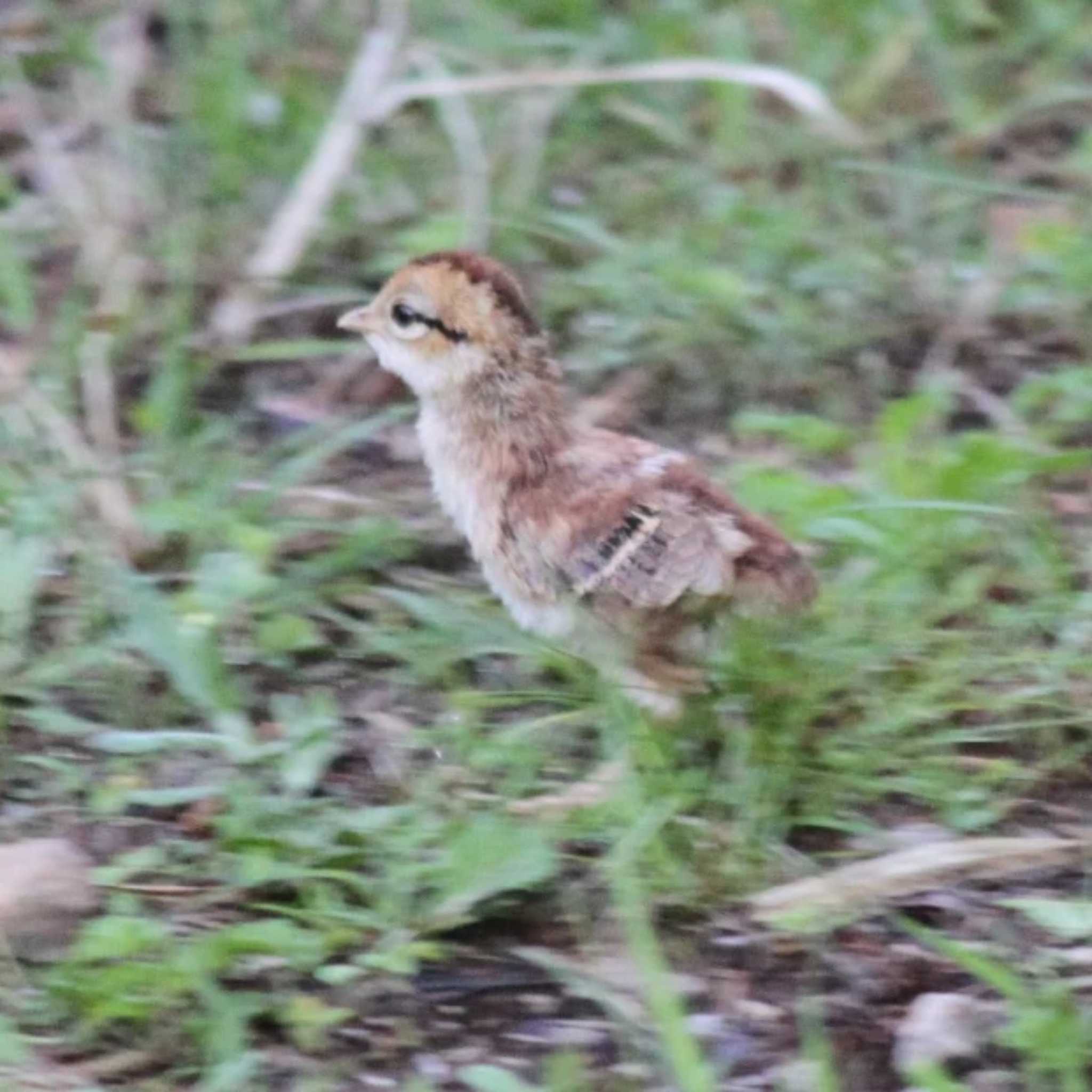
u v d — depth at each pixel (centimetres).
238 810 965
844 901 920
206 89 1543
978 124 1591
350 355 1377
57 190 1484
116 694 1068
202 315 1416
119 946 870
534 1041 864
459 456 1038
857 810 993
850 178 1530
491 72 1597
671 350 1355
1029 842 953
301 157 1534
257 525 1185
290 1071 845
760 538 995
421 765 1027
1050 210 1482
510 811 971
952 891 938
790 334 1363
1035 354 1373
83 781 1015
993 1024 853
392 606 1144
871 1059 848
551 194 1534
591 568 985
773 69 1527
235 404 1341
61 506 1157
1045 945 905
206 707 1048
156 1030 852
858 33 1658
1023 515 1136
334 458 1291
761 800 964
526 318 1036
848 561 1135
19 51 1611
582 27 1658
